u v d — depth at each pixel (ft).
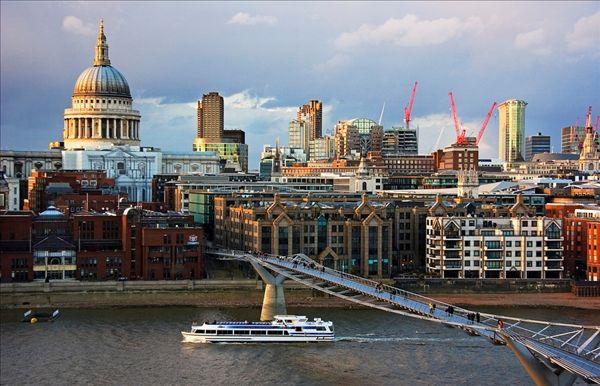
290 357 581.12
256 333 620.90
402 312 544.62
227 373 545.85
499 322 470.80
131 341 627.46
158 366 562.25
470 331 483.51
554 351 428.15
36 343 620.90
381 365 560.20
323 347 602.85
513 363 560.20
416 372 541.75
